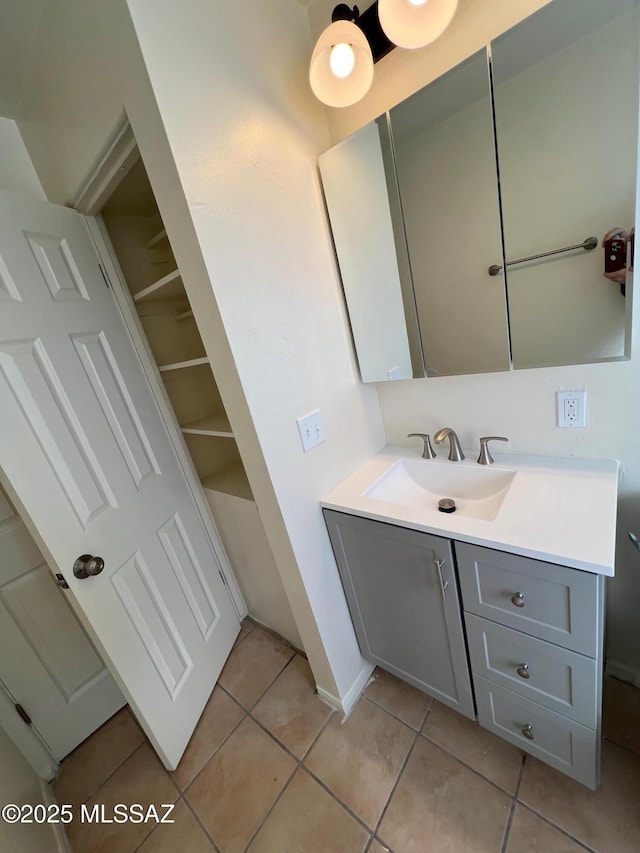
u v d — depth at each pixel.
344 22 0.86
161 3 0.75
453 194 1.02
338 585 1.31
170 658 1.36
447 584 0.98
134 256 1.53
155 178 0.85
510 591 0.86
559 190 0.88
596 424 1.04
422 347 1.21
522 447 1.20
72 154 1.07
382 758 1.19
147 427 1.42
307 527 1.17
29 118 1.19
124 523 1.24
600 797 0.99
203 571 1.65
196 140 0.82
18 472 0.93
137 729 1.49
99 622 1.08
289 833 1.07
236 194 0.92
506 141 0.91
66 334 1.12
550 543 0.79
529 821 0.98
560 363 1.00
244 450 1.07
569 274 0.93
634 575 1.11
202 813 1.17
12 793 1.09
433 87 0.96
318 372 1.19
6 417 0.92
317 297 1.18
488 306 1.06
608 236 0.86
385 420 1.51
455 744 1.19
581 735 0.89
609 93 0.78
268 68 0.99
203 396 1.84
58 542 1.00
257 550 1.58
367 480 1.29
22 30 0.94
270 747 1.30
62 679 1.41
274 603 1.68
